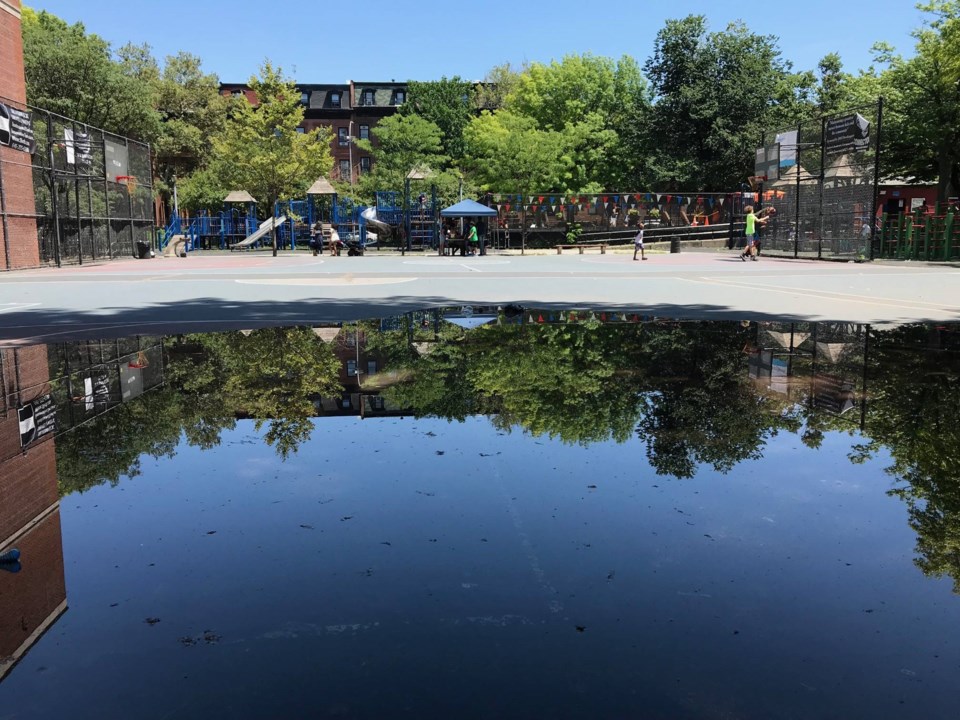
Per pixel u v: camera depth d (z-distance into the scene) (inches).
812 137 1127.0
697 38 2158.0
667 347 262.5
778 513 95.2
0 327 345.4
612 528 90.0
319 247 1587.1
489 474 113.0
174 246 1513.3
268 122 2030.0
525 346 266.4
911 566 78.8
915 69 1382.9
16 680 57.5
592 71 2431.1
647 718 52.4
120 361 237.1
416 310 413.7
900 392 180.2
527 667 59.1
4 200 953.5
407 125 2613.2
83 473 115.6
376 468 116.6
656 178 2175.2
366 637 64.1
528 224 1678.2
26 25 1900.8
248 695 55.4
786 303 440.8
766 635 64.4
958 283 607.8
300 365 225.0
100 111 1889.8
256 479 111.2
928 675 58.3
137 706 53.8
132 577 76.5
